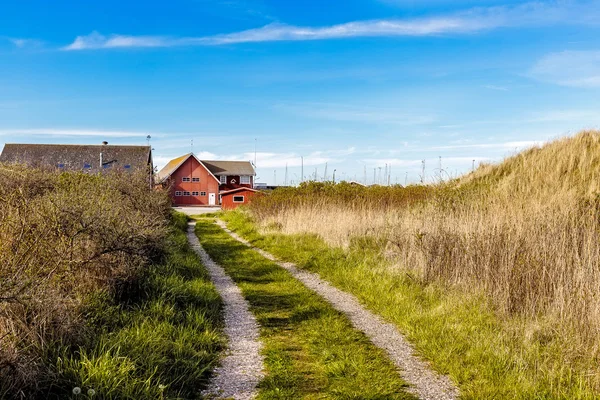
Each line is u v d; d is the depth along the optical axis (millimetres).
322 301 8430
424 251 9750
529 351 5445
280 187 25750
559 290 6719
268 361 5539
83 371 4285
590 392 4473
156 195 17125
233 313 7730
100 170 14828
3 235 5754
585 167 15109
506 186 15602
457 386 4926
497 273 7906
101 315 5988
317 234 15461
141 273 7910
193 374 4918
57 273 6043
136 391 4238
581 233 8625
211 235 20031
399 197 18234
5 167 9055
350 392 4734
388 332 6742
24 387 3994
